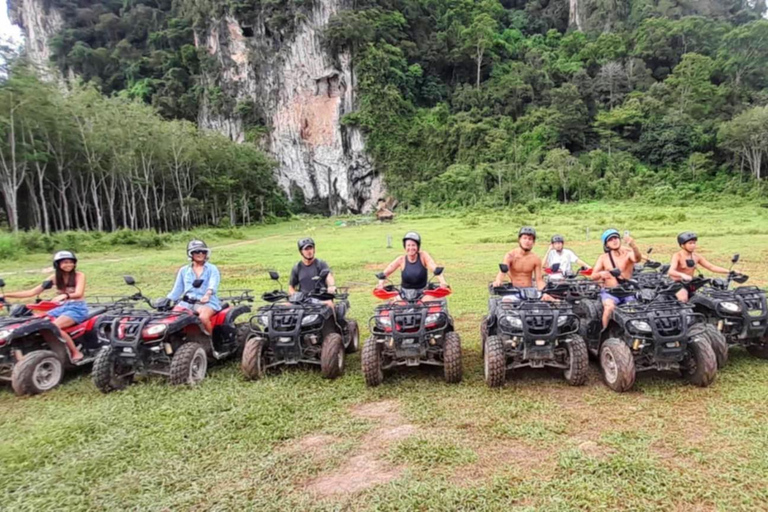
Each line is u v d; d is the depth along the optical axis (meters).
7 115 29.34
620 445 3.43
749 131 54.91
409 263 5.63
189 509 2.88
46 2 90.56
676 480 2.97
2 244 22.06
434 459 3.35
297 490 3.06
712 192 55.81
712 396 4.30
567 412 4.08
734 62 71.25
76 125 35.25
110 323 5.10
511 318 4.76
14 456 3.56
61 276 5.85
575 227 31.11
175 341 5.28
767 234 22.50
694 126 64.19
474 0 102.31
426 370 5.34
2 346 5.03
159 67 84.44
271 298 5.44
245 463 3.39
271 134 82.38
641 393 4.44
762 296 5.27
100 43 88.69
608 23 91.25
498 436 3.68
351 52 82.38
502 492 2.90
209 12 82.31
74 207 39.75
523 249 5.66
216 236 36.31
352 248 23.52
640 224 31.17
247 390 4.81
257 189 64.62
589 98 77.19
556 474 3.10
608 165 64.06
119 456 3.52
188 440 3.74
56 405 4.65
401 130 82.38
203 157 52.50
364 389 4.79
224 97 81.31
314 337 5.27
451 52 90.94
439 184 71.88
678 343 4.41
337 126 82.44
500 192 63.97
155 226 48.41
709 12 90.56
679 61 80.31
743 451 3.30
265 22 81.56
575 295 5.83
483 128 76.38
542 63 87.88
